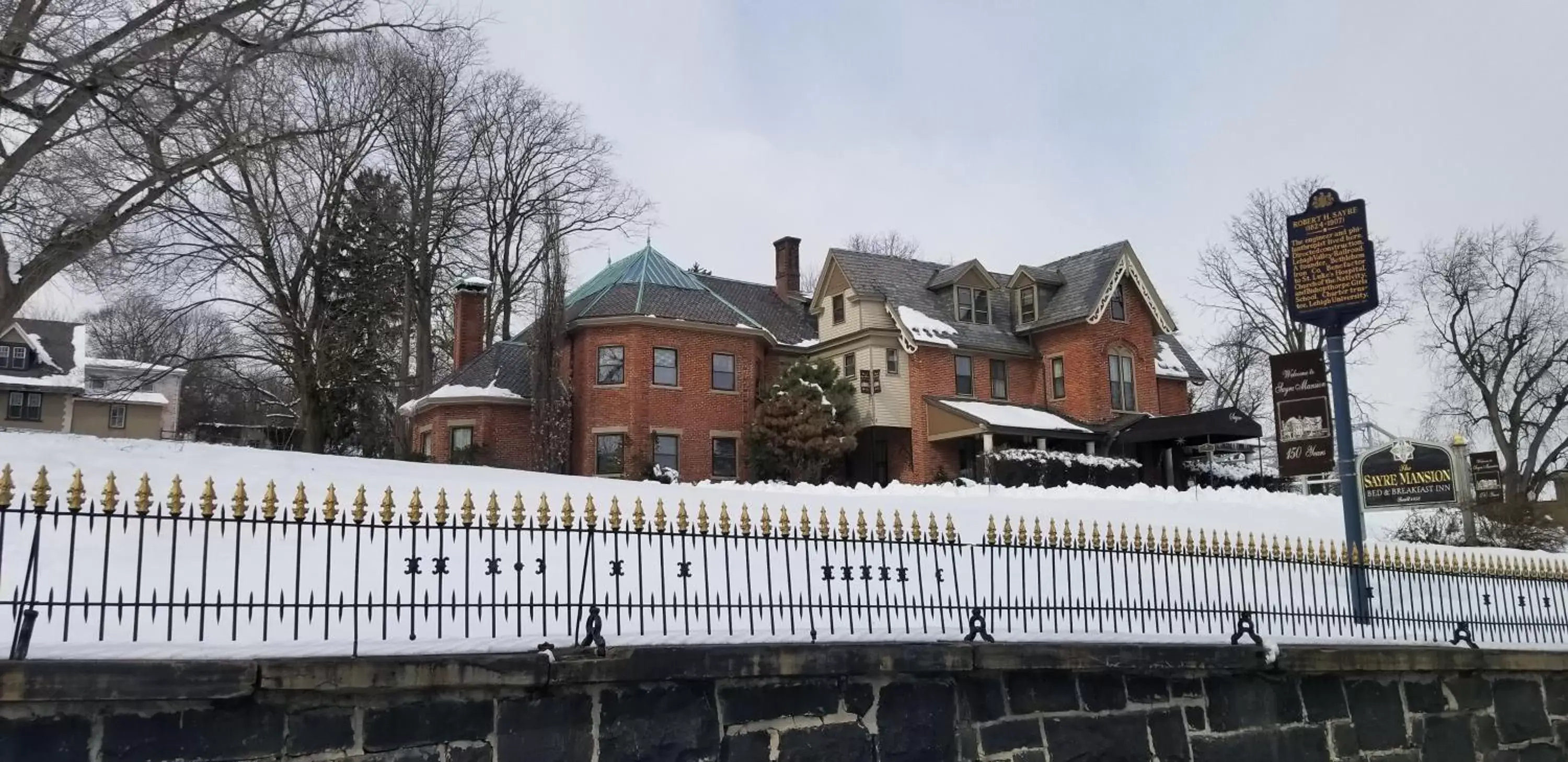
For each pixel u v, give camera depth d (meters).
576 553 11.66
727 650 7.41
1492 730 11.16
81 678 5.62
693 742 7.33
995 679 8.52
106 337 67.69
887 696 8.07
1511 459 49.03
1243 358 57.62
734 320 38.59
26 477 13.29
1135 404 40.38
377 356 45.06
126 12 18.50
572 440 36.88
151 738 5.88
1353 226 13.25
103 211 20.64
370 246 44.56
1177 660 9.12
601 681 6.98
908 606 8.86
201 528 11.30
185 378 55.41
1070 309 40.00
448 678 6.47
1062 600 9.47
